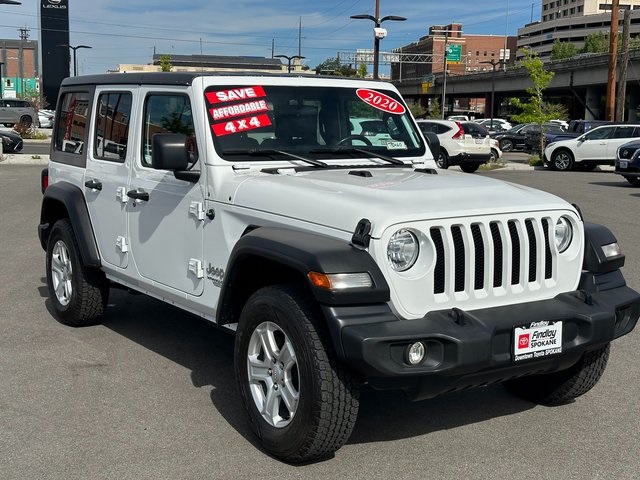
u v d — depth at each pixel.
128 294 7.89
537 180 21.36
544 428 4.58
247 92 5.01
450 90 92.94
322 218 3.96
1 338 6.26
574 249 4.34
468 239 3.90
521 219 4.09
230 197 4.54
